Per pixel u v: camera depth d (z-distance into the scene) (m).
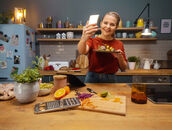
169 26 3.01
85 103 0.71
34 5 3.06
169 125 0.51
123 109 0.63
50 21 2.90
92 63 1.60
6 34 2.38
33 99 0.75
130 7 3.04
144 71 2.50
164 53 3.04
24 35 2.42
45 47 3.11
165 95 0.89
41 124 0.52
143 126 0.50
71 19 3.09
